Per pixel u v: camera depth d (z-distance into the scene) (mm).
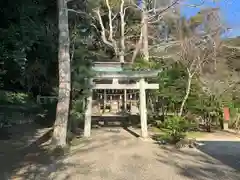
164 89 11719
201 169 5773
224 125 12445
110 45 19062
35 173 5312
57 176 5160
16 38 7586
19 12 7840
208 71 14273
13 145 7852
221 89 13156
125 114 18641
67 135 9164
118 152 7484
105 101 22141
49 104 14586
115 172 5516
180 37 14367
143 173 5457
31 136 9203
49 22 10305
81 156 6941
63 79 8156
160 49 19109
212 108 11859
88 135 10250
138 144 8750
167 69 11992
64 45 8203
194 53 12492
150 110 13250
